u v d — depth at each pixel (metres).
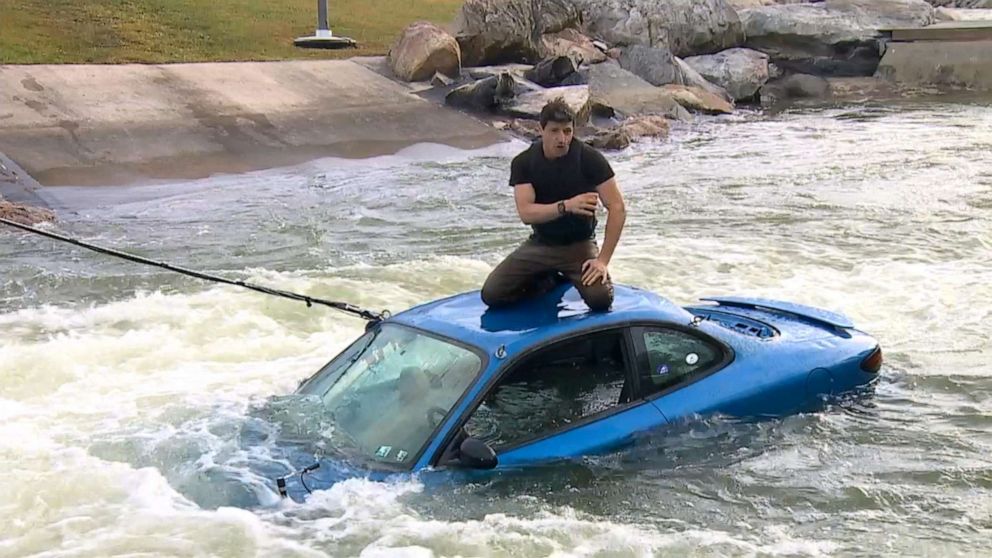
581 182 5.90
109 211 14.34
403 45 23.77
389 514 4.90
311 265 11.32
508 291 5.96
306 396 5.88
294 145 18.59
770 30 32.94
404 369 5.56
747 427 5.83
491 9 25.81
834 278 10.19
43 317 9.20
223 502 5.09
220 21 26.06
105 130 17.48
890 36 33.19
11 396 6.96
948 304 9.16
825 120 25.00
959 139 20.88
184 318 8.97
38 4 24.27
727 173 17.33
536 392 5.37
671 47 30.42
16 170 15.55
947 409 6.57
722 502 5.25
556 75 25.42
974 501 5.39
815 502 5.31
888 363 7.46
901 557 4.82
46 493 5.28
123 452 5.77
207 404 6.56
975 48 31.25
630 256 11.20
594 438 5.40
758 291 9.74
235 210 14.41
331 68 23.12
